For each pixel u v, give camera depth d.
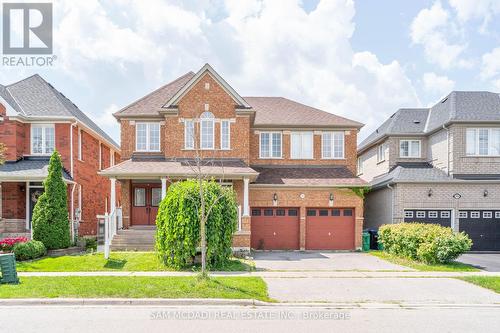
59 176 19.48
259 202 22.78
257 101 28.08
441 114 25.66
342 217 23.06
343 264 16.91
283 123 24.73
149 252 18.11
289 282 12.91
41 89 24.64
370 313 9.70
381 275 14.20
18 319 8.98
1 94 22.73
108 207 30.17
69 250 19.66
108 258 16.48
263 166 24.92
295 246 22.94
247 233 19.11
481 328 8.52
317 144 25.05
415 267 15.94
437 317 9.38
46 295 10.73
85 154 25.25
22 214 22.56
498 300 10.91
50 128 23.31
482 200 22.94
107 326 8.47
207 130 22.75
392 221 23.42
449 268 15.70
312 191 22.86
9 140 22.36
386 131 26.17
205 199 15.10
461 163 23.31
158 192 23.03
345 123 24.97
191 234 14.88
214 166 21.72
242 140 22.75
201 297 10.59
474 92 25.73
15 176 20.72
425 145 26.50
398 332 8.21
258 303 10.42
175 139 22.62
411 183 22.98
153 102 24.58
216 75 22.89
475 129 23.50
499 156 23.34
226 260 16.05
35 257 17.28
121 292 10.97
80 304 10.38
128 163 22.08
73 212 22.88
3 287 11.52
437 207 22.95
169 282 12.02
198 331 8.15
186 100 22.80
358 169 33.69
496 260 19.06
